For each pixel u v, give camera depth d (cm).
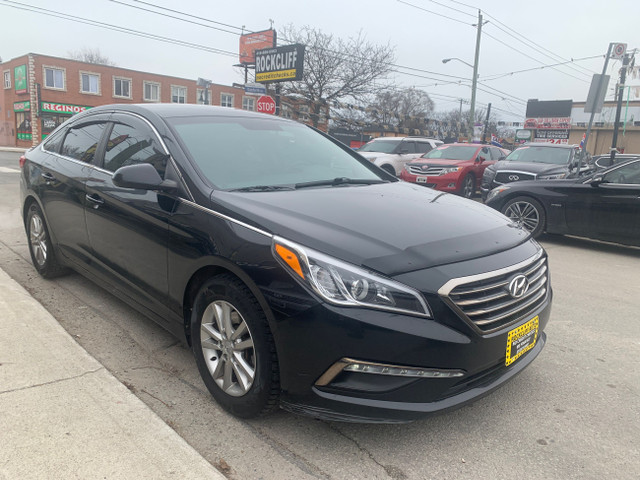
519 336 261
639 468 244
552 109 4781
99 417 256
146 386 299
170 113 357
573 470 240
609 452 255
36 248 472
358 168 393
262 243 247
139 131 351
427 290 228
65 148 434
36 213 461
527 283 264
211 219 272
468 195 1359
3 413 254
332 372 229
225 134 351
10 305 384
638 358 368
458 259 245
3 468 217
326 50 3331
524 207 830
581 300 504
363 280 225
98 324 382
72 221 395
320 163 372
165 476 218
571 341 396
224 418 269
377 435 262
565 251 761
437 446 255
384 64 3416
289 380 238
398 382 228
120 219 333
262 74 2672
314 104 3403
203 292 274
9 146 4356
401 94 5103
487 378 254
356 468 236
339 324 223
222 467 232
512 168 1181
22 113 4138
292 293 232
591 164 1392
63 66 3931
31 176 461
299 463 238
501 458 247
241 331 256
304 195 300
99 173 368
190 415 271
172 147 316
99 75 4094
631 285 569
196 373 317
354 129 3769
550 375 337
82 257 392
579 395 311
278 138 380
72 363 306
